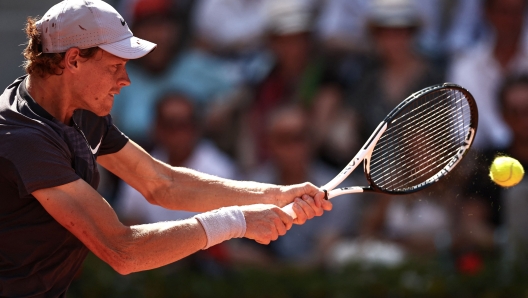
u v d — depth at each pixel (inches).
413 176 612.7
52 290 442.3
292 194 495.2
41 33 421.4
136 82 1041.5
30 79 431.5
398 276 877.8
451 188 806.5
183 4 1061.1
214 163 1002.7
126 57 418.9
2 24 1091.9
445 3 1029.8
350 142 993.5
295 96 1021.8
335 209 962.1
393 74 993.5
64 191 403.5
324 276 896.9
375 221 958.4
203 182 506.3
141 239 412.8
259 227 446.0
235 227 436.1
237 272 901.8
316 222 960.3
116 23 421.4
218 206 500.4
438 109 609.3
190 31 1067.3
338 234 956.0
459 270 882.1
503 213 902.4
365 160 505.0
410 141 552.4
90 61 418.9
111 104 436.8
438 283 862.5
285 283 884.6
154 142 1010.7
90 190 409.4
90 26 414.0
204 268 900.6
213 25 1062.4
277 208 455.8
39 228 419.8
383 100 989.2
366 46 1016.9
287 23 1018.1
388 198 956.0
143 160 501.4
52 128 418.9
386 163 589.6
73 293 871.1
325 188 500.1
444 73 1001.5
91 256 899.4
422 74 992.9
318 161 992.9
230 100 1037.2
